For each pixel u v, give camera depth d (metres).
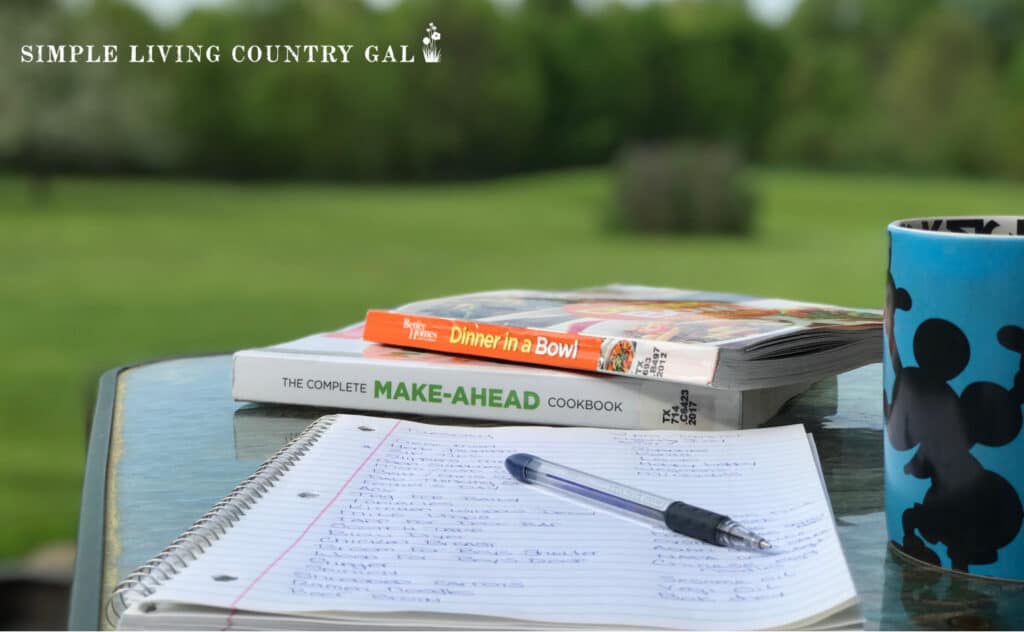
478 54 16.09
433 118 16.16
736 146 15.94
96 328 7.49
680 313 0.63
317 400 0.63
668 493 0.45
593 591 0.35
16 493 5.12
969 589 0.37
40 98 15.51
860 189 14.14
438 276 8.48
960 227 0.44
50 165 15.75
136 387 0.71
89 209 13.43
